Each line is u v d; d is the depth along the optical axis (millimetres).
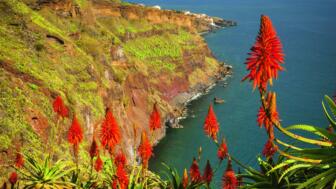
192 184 13906
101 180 16688
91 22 87312
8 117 38375
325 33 163375
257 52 7707
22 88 43375
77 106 49531
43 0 78938
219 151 12719
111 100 64312
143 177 14672
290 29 173250
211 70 120438
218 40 161625
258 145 63406
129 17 122312
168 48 115250
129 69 87500
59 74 53000
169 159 63750
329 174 7746
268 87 93812
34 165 19125
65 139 44250
